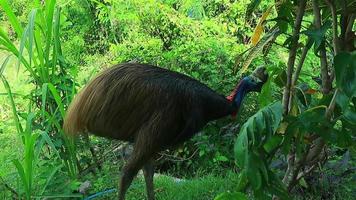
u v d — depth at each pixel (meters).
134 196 4.35
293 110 2.99
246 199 2.78
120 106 3.66
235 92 3.85
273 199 3.03
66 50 7.78
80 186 4.21
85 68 7.16
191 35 6.02
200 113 3.67
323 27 2.65
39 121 4.50
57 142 4.11
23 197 4.06
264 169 2.63
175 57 5.58
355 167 4.14
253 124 2.54
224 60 5.45
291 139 2.86
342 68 2.39
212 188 4.50
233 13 6.53
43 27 4.14
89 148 4.52
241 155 2.59
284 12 2.89
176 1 7.03
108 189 4.25
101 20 7.75
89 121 3.76
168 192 4.43
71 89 4.32
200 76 5.41
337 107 2.67
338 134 2.62
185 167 5.25
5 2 3.87
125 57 5.95
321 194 4.27
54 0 4.04
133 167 3.69
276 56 5.43
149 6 6.33
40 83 4.19
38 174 4.23
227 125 5.19
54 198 3.99
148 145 3.63
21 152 5.35
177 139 3.71
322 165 3.91
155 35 6.53
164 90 3.62
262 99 3.29
